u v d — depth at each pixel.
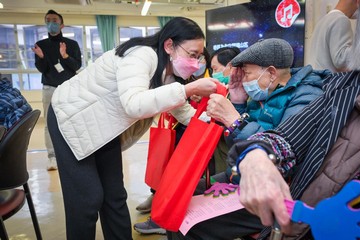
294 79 1.13
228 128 1.12
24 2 6.25
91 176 1.21
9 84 2.00
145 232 1.92
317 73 1.17
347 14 1.94
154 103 1.01
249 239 1.02
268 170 0.58
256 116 1.22
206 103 1.12
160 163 1.17
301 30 2.92
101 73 1.16
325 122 0.73
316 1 2.86
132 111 1.03
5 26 7.23
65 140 1.18
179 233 1.05
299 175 0.74
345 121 0.70
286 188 0.58
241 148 0.72
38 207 2.36
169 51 1.18
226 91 1.16
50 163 3.33
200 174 0.94
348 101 0.71
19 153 1.35
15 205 1.32
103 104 1.15
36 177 3.07
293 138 0.76
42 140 4.93
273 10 3.13
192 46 1.17
